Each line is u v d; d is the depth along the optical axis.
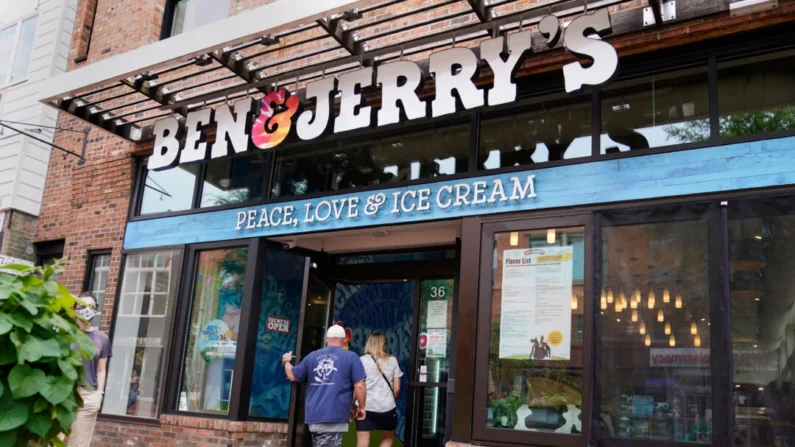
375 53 6.46
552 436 5.46
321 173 7.61
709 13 5.36
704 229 5.21
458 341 6.06
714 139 5.38
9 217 9.98
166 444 7.73
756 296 4.91
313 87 6.71
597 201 5.71
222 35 6.21
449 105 5.92
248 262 7.75
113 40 10.23
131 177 9.13
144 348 8.34
